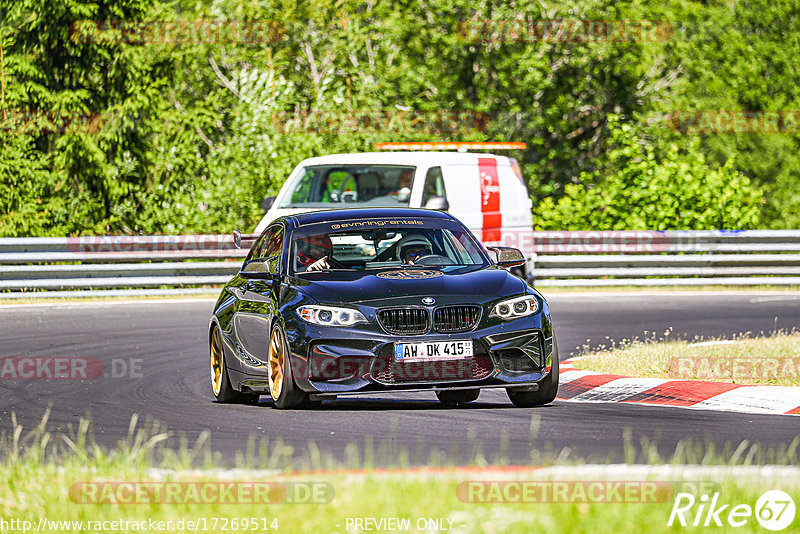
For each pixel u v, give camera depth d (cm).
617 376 4078
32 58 10325
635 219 9425
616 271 8338
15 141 9844
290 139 9844
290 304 3438
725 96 12675
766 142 12825
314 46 12169
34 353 5184
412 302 3344
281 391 3428
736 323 6184
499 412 3409
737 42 12769
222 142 11056
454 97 11938
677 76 12469
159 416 3512
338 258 3750
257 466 2531
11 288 7550
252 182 9619
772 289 8344
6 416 3572
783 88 12938
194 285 8119
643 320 6341
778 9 12975
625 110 12125
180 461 2577
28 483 2203
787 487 2064
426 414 3375
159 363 4897
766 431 3039
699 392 3731
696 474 2230
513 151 12125
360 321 3325
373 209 4034
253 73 10406
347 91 10994
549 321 3488
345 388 3306
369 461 2338
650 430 3061
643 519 1855
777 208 12756
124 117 10225
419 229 3866
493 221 6650
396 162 6475
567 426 3131
